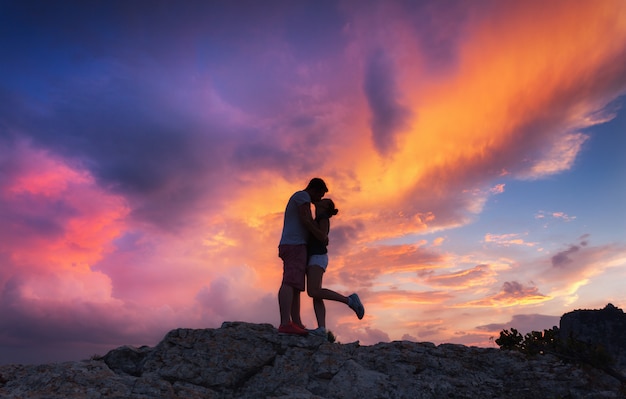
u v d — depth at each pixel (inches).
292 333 244.8
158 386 196.5
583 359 211.8
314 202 269.1
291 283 248.7
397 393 207.2
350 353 242.4
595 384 208.8
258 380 224.2
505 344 242.2
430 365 227.1
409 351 239.5
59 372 200.2
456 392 208.5
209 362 225.6
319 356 230.8
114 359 242.4
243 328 248.7
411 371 223.3
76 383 191.5
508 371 225.5
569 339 219.9
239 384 222.8
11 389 190.4
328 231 260.7
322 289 255.1
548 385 210.7
